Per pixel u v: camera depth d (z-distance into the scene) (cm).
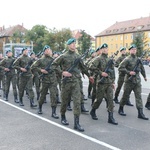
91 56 888
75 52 613
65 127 608
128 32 8131
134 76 693
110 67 642
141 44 5456
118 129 592
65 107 629
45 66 721
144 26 7850
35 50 8319
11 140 520
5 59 977
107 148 471
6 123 650
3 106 873
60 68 607
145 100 963
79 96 591
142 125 627
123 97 722
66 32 7406
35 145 490
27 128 603
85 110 771
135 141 509
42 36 8506
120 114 737
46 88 727
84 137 534
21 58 866
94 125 626
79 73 603
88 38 6444
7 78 979
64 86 603
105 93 654
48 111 792
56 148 473
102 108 827
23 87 877
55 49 7256
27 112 777
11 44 3188
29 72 863
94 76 793
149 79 1711
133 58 700
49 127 610
